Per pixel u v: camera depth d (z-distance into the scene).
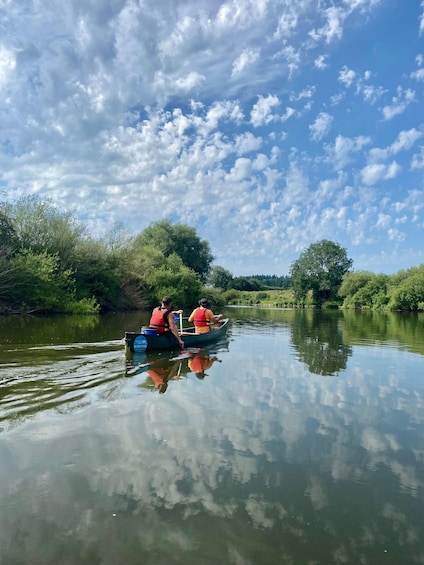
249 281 95.50
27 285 22.97
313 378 7.36
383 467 3.79
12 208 25.39
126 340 9.40
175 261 41.75
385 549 2.65
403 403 5.84
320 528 2.85
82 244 28.81
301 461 3.86
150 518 2.89
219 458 3.86
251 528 2.82
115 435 4.32
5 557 2.47
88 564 2.44
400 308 47.50
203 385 6.55
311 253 68.06
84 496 3.15
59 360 8.25
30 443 4.09
